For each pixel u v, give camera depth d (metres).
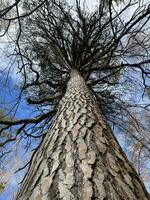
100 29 6.33
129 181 1.73
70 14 7.08
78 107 3.24
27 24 7.03
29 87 7.18
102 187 1.50
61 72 7.57
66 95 4.23
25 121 5.97
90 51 6.86
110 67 6.91
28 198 1.56
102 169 1.72
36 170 1.90
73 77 5.91
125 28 5.36
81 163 1.79
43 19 7.06
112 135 2.64
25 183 1.89
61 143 2.18
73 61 7.15
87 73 6.82
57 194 1.47
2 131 6.16
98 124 2.69
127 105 6.94
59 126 2.65
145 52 6.70
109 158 1.94
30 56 7.39
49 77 7.53
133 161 5.74
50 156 1.99
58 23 7.21
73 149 2.02
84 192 1.45
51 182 1.61
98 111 3.38
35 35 7.27
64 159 1.87
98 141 2.20
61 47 7.31
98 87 7.44
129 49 6.65
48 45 7.43
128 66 6.83
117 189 1.53
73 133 2.35
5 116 6.08
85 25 6.99
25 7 6.79
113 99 7.14
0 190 5.11
